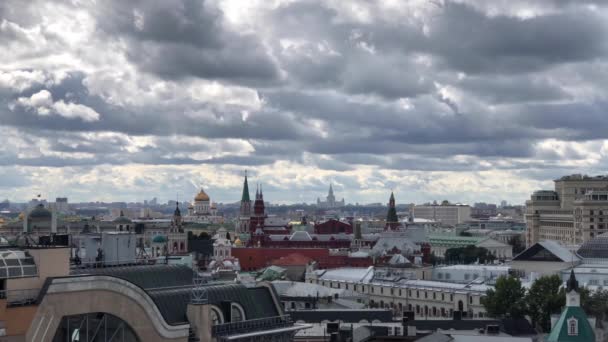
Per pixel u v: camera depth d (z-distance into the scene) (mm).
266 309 118375
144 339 94312
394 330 174500
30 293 87250
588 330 152000
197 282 119250
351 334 161250
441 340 143375
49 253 89938
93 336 90938
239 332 111375
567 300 154125
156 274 118812
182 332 98312
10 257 87625
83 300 89000
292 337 119250
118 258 130500
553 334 153250
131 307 93188
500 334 178125
